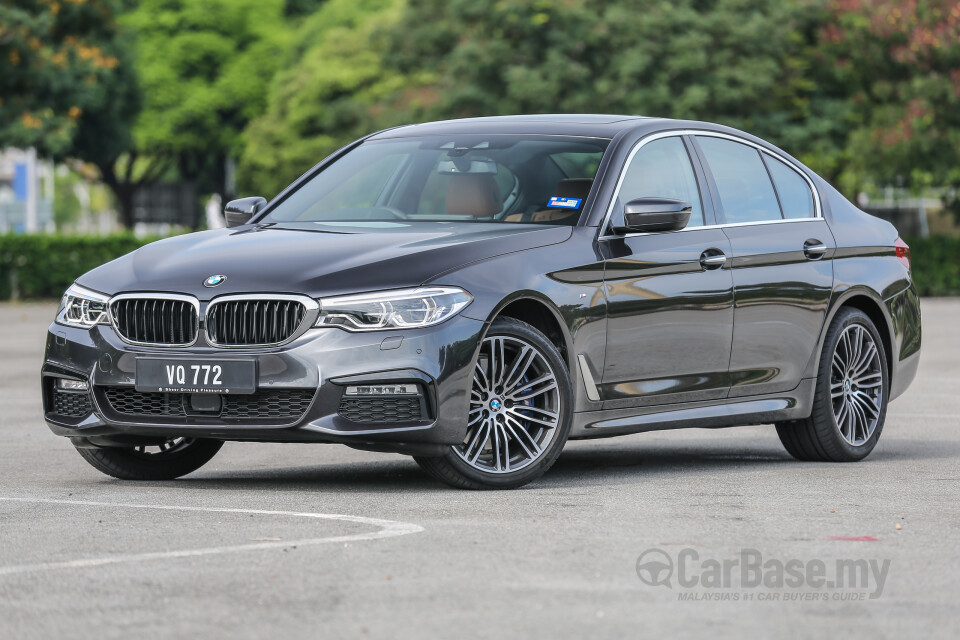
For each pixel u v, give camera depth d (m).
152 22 104.44
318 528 10.11
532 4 59.41
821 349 14.53
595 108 58.56
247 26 106.50
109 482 12.84
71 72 59.19
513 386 12.07
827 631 7.30
